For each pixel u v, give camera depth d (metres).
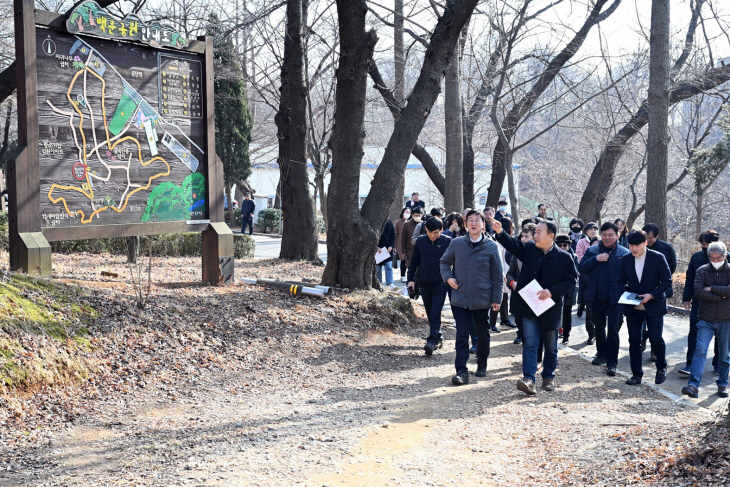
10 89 13.20
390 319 10.15
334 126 10.77
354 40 10.02
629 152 28.12
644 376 8.50
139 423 5.51
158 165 9.72
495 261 7.34
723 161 18.56
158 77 9.70
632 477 3.95
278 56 17.48
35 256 8.06
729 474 3.57
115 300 7.89
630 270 8.07
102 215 9.04
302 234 16.72
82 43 8.75
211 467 4.50
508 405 6.38
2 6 20.67
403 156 10.88
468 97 21.78
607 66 20.61
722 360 7.63
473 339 9.08
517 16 18.45
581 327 12.15
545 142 38.41
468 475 4.48
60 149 8.54
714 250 7.59
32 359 6.00
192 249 17.41
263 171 46.34
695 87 20.23
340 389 6.89
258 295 9.87
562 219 45.34
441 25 10.58
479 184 41.66
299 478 4.35
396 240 17.08
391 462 4.72
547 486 4.15
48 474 4.39
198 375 6.93
